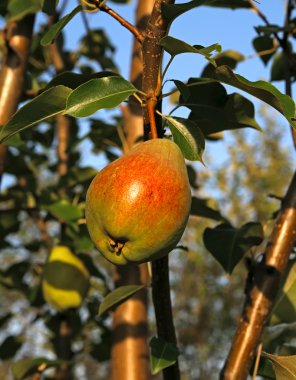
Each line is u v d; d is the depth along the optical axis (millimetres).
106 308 760
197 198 913
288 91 950
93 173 1271
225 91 762
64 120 1498
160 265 685
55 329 1385
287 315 840
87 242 1127
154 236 592
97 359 1421
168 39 611
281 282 853
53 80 696
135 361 1059
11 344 1496
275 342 930
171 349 686
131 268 1093
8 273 1443
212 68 787
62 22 655
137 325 1074
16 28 1044
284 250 798
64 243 1198
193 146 646
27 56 1049
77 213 1170
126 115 1169
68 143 1491
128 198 589
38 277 1442
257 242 823
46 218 1353
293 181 832
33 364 1044
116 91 641
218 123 794
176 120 654
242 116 781
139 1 1192
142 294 1091
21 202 1379
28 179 1360
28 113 641
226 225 861
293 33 1009
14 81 1031
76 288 1216
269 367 785
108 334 1392
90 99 635
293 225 806
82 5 646
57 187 1292
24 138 1380
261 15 985
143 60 640
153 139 630
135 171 600
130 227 587
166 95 644
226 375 757
